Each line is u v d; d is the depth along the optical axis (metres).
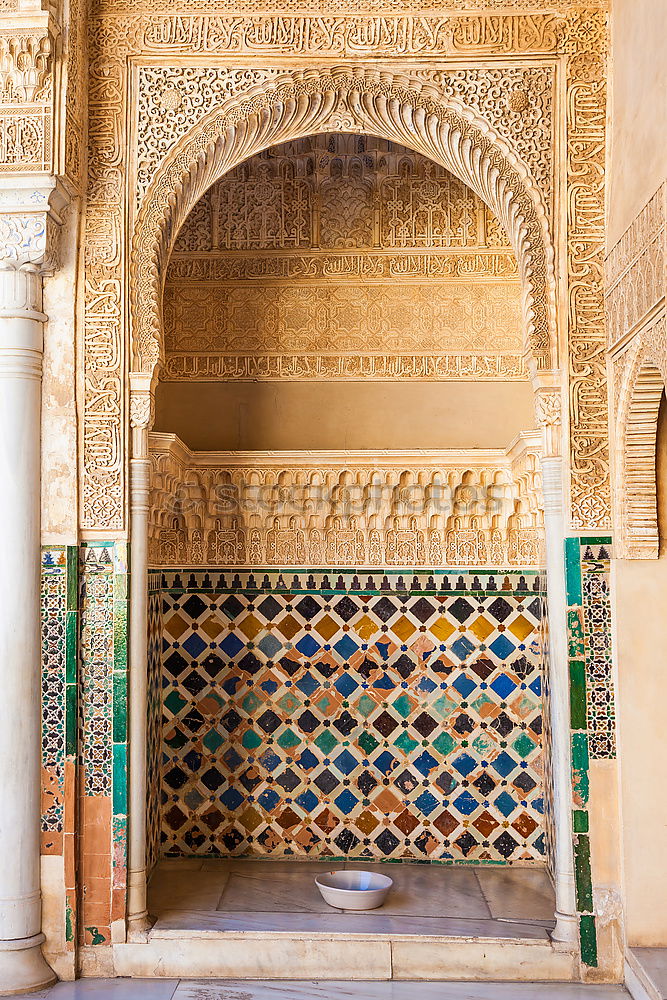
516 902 3.47
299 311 4.25
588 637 3.18
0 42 3.07
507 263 4.21
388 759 4.00
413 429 4.18
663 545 3.15
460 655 4.01
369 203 4.26
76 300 3.29
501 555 4.03
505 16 3.33
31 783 3.10
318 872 3.84
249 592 4.09
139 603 3.26
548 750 3.73
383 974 3.10
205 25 3.34
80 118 3.29
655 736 3.11
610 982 3.05
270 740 4.04
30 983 2.97
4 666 3.10
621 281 3.05
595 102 3.30
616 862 3.11
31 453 3.19
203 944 3.13
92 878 3.15
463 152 3.44
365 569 4.06
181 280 4.27
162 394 4.25
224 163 3.51
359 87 3.38
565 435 3.24
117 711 3.20
